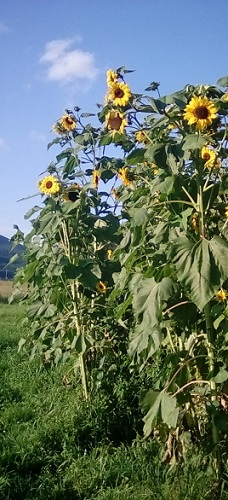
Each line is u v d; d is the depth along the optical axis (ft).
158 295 8.88
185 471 9.37
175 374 9.29
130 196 11.46
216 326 9.00
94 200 14.03
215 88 9.51
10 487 10.09
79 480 10.15
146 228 10.83
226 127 9.42
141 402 9.37
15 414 13.61
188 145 8.55
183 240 8.90
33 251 13.98
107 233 13.56
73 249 13.78
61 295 13.62
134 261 10.07
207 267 8.46
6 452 11.23
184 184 9.61
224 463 9.18
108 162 14.57
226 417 8.87
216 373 9.12
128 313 14.11
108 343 13.51
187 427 9.82
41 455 11.28
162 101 9.27
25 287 18.02
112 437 11.96
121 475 10.11
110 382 13.41
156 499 9.07
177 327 10.52
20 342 16.20
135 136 11.55
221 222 10.32
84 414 12.32
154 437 10.89
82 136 14.60
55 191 13.48
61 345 14.30
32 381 16.43
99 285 13.73
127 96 9.81
